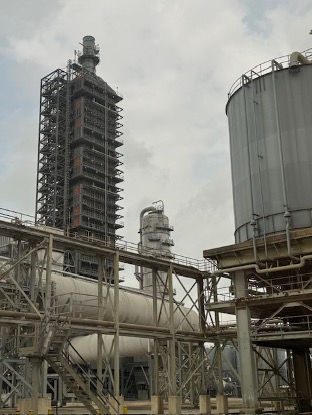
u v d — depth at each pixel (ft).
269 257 122.83
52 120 384.27
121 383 243.81
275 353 171.32
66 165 365.20
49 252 114.62
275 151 128.98
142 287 265.95
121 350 206.08
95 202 369.50
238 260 128.98
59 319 113.70
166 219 321.73
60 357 102.17
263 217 126.62
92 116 384.68
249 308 127.85
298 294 116.88
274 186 126.93
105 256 134.82
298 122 128.36
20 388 134.10
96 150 384.27
